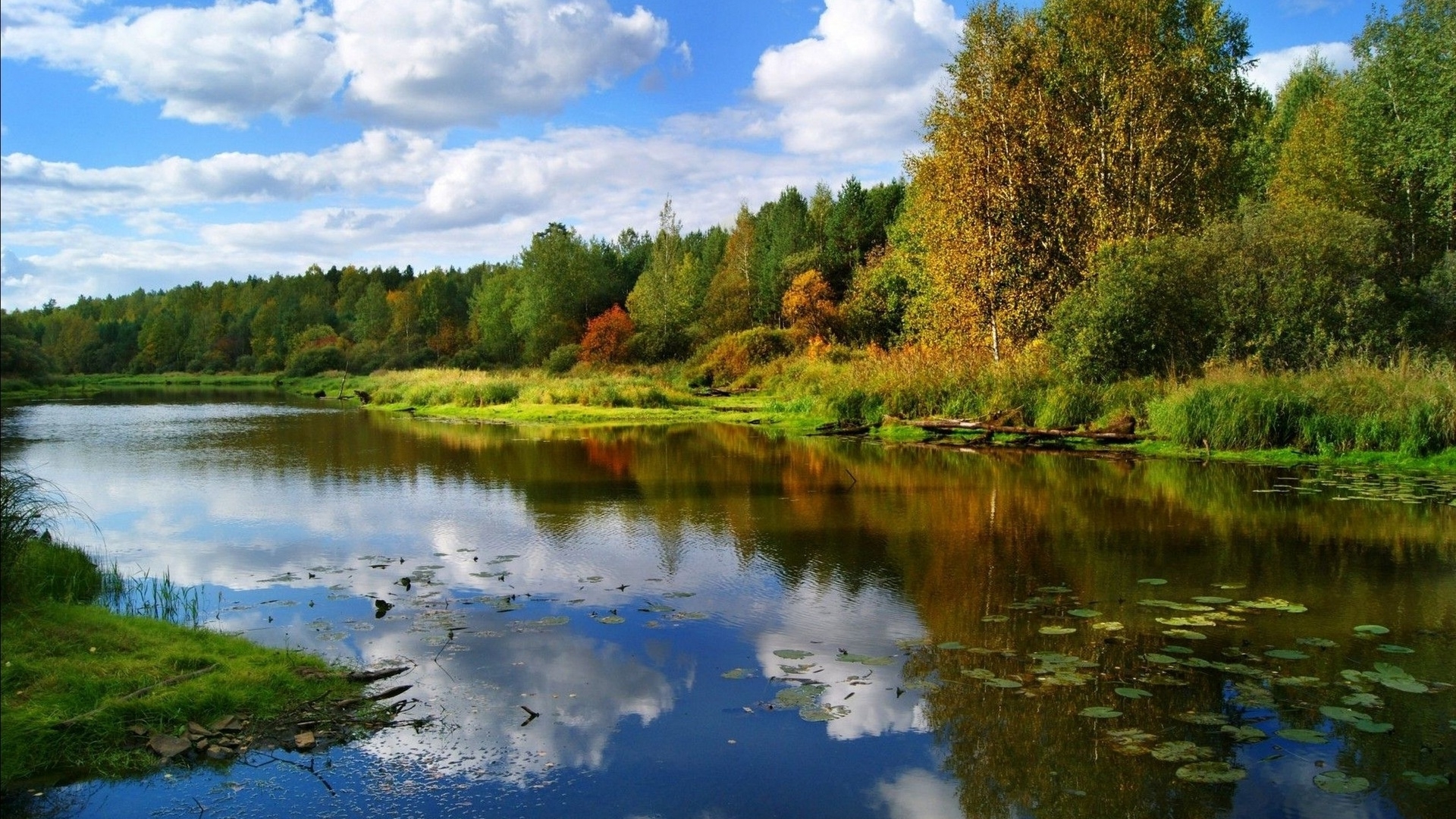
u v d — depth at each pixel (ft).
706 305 170.30
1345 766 13.50
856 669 17.66
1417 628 19.77
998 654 18.35
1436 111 71.46
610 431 70.38
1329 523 30.83
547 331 186.29
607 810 12.52
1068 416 55.26
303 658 17.63
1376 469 42.14
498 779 13.39
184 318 315.99
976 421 57.62
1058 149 73.31
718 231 231.30
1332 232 57.16
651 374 140.67
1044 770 13.52
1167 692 16.37
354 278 338.75
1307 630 19.67
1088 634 19.56
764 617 20.99
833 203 188.65
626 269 236.84
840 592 23.04
